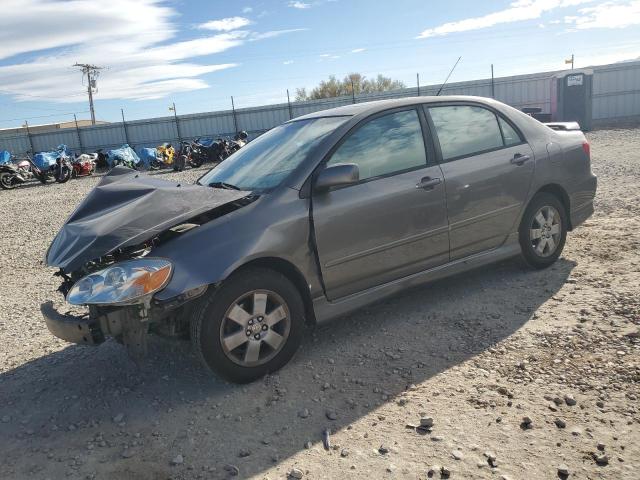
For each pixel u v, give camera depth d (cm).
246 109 3441
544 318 387
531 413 278
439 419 281
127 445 288
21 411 337
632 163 1111
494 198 434
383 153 390
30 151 3706
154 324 332
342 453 261
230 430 292
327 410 301
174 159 2506
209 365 322
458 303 430
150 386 350
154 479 258
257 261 336
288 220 341
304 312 357
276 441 278
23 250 869
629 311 379
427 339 376
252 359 334
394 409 295
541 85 2945
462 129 434
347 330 404
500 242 452
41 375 386
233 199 339
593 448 248
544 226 477
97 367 388
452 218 412
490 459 245
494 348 352
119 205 349
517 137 462
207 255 315
